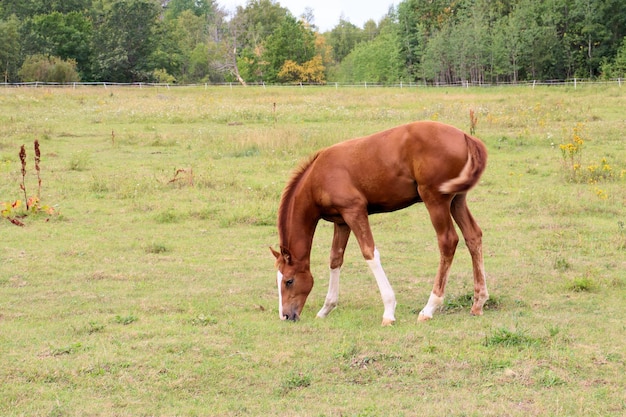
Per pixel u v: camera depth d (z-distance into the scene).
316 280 8.72
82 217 12.25
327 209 6.94
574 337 6.05
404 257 9.66
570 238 10.32
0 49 64.25
